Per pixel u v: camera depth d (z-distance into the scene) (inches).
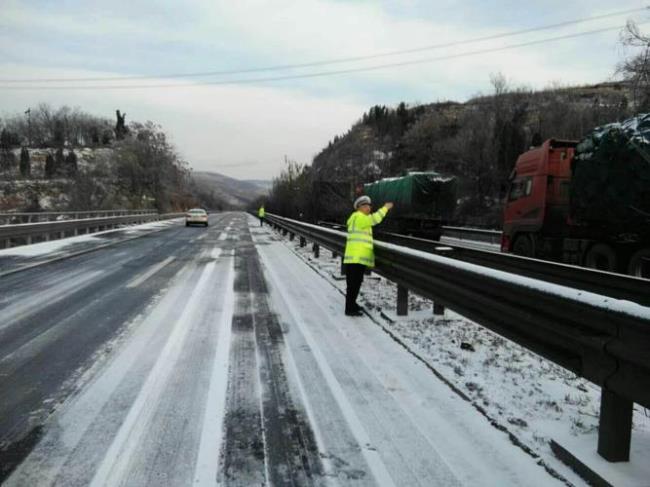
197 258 557.0
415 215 1031.0
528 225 562.3
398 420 143.0
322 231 522.9
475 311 183.6
